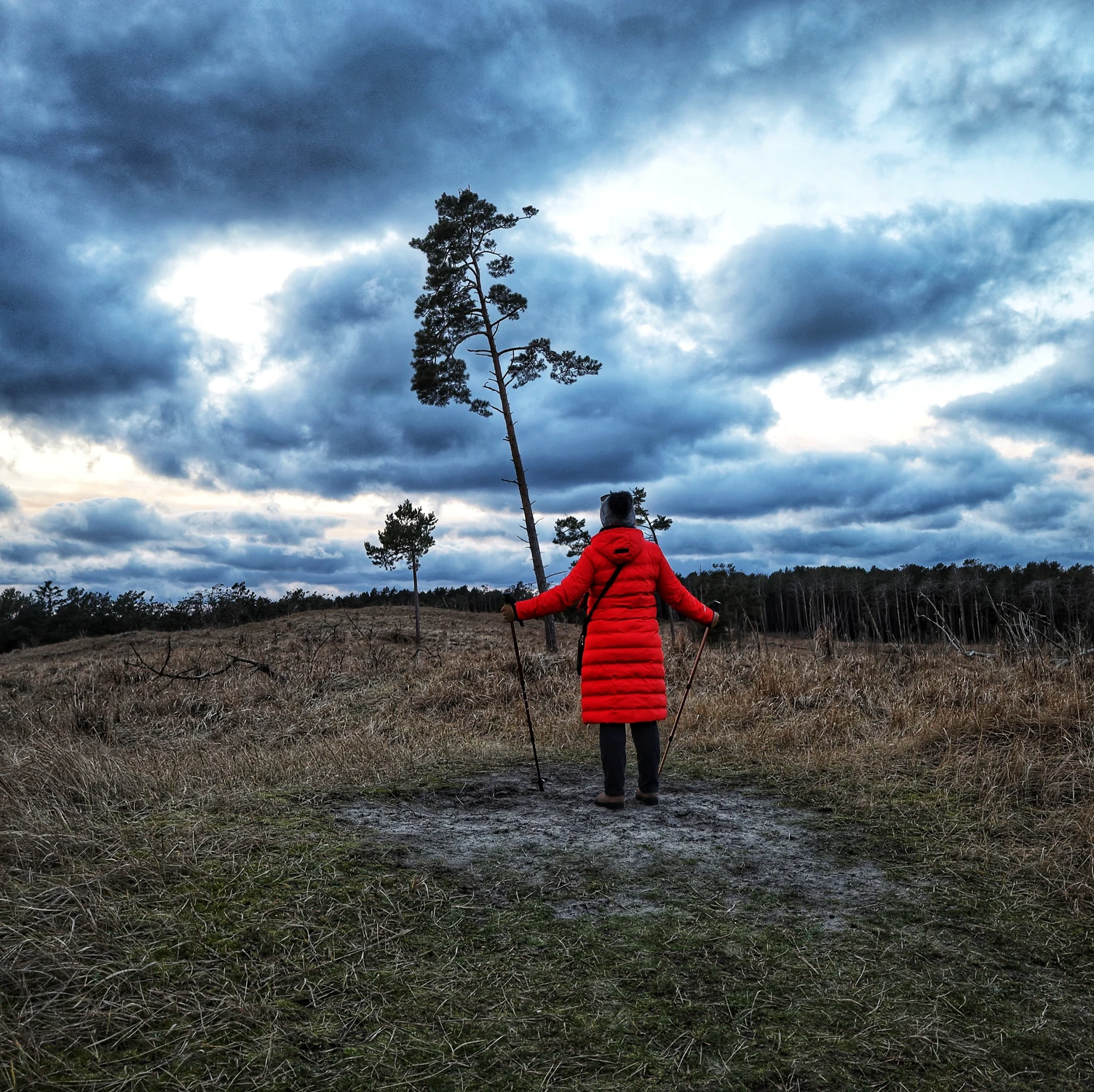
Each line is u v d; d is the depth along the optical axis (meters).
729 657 10.26
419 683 11.41
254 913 2.80
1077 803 4.08
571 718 7.62
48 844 3.18
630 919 2.95
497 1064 2.07
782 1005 2.38
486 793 4.69
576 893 3.19
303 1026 2.20
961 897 3.18
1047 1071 2.09
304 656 16.23
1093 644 6.57
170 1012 2.20
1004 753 4.83
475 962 2.62
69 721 9.07
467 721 8.78
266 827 3.67
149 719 10.84
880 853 3.65
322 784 4.64
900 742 5.49
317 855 3.35
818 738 6.01
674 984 2.49
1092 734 4.74
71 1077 1.90
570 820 4.14
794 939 2.80
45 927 2.55
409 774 5.10
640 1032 2.23
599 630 4.44
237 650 19.70
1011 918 3.00
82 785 4.02
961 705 5.94
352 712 10.50
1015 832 3.83
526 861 3.50
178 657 19.00
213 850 3.30
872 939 2.82
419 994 2.40
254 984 2.38
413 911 2.94
